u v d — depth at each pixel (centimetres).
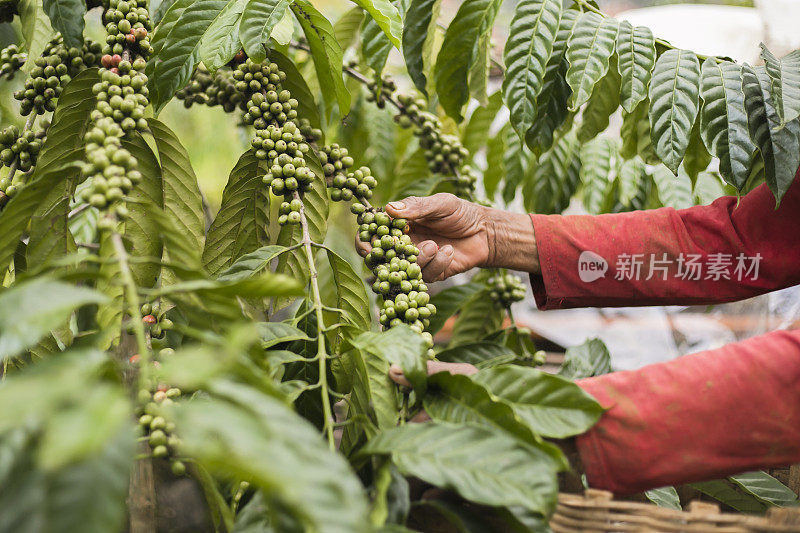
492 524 66
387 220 96
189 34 92
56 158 90
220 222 99
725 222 105
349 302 96
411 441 64
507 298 132
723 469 69
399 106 132
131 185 68
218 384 49
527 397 71
